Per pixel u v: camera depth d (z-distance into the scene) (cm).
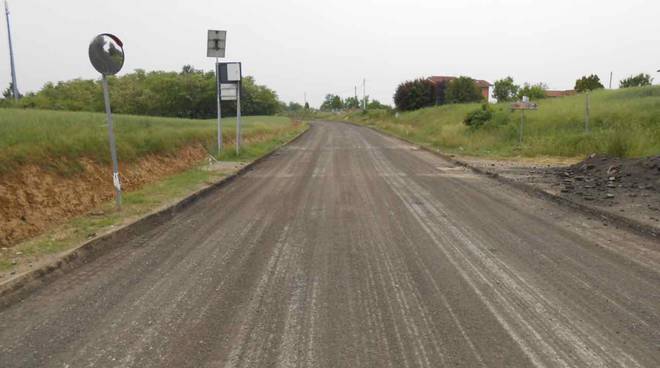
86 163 941
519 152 1758
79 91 7769
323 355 313
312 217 740
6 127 973
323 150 2155
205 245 584
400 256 534
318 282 452
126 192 958
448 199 895
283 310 387
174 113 8125
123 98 7781
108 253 553
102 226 638
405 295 418
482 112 2502
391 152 2033
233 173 1232
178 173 1273
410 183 1107
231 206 838
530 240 599
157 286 442
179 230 663
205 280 458
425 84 6153
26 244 553
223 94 1675
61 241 564
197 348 324
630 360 306
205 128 2038
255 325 359
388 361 305
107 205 788
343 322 364
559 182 1044
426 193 963
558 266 496
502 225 682
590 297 411
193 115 8500
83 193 834
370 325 358
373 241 597
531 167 1367
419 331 348
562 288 432
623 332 345
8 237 591
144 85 8481
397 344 328
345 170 1379
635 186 915
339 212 777
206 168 1338
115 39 728
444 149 2041
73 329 354
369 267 496
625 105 2097
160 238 620
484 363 302
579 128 1973
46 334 346
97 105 7469
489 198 904
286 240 604
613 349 320
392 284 445
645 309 385
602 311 381
